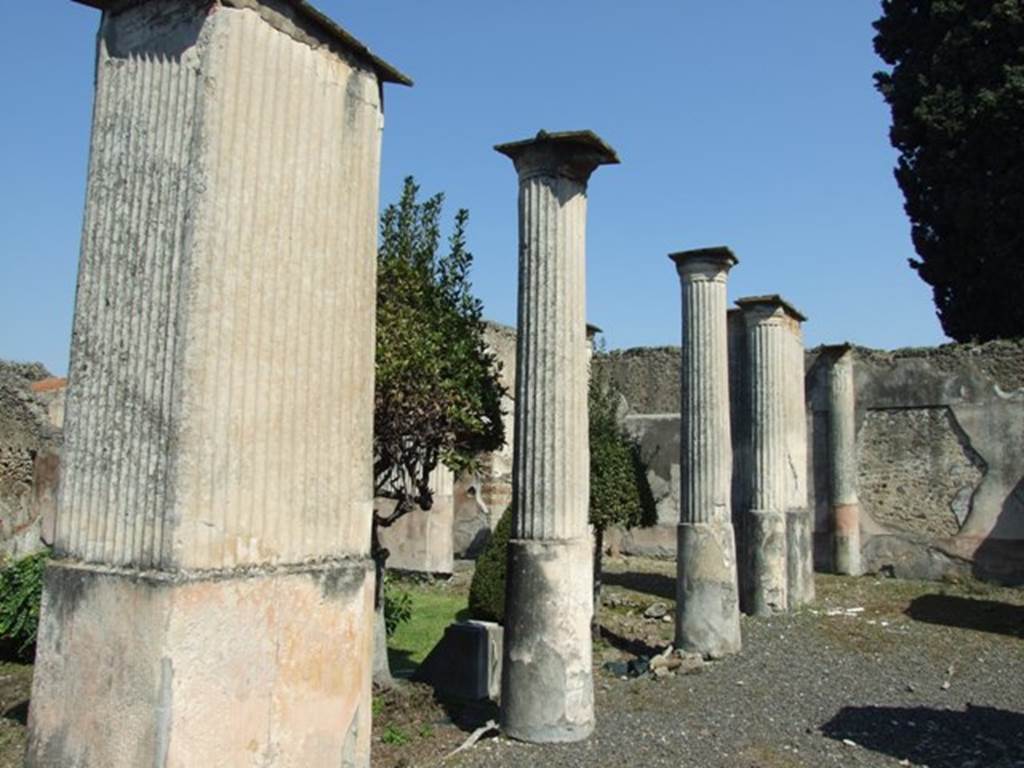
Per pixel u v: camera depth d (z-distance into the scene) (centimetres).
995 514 1452
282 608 332
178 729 295
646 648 988
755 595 1170
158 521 307
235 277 324
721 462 969
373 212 386
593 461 990
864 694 785
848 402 1592
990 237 1623
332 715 351
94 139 349
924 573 1500
